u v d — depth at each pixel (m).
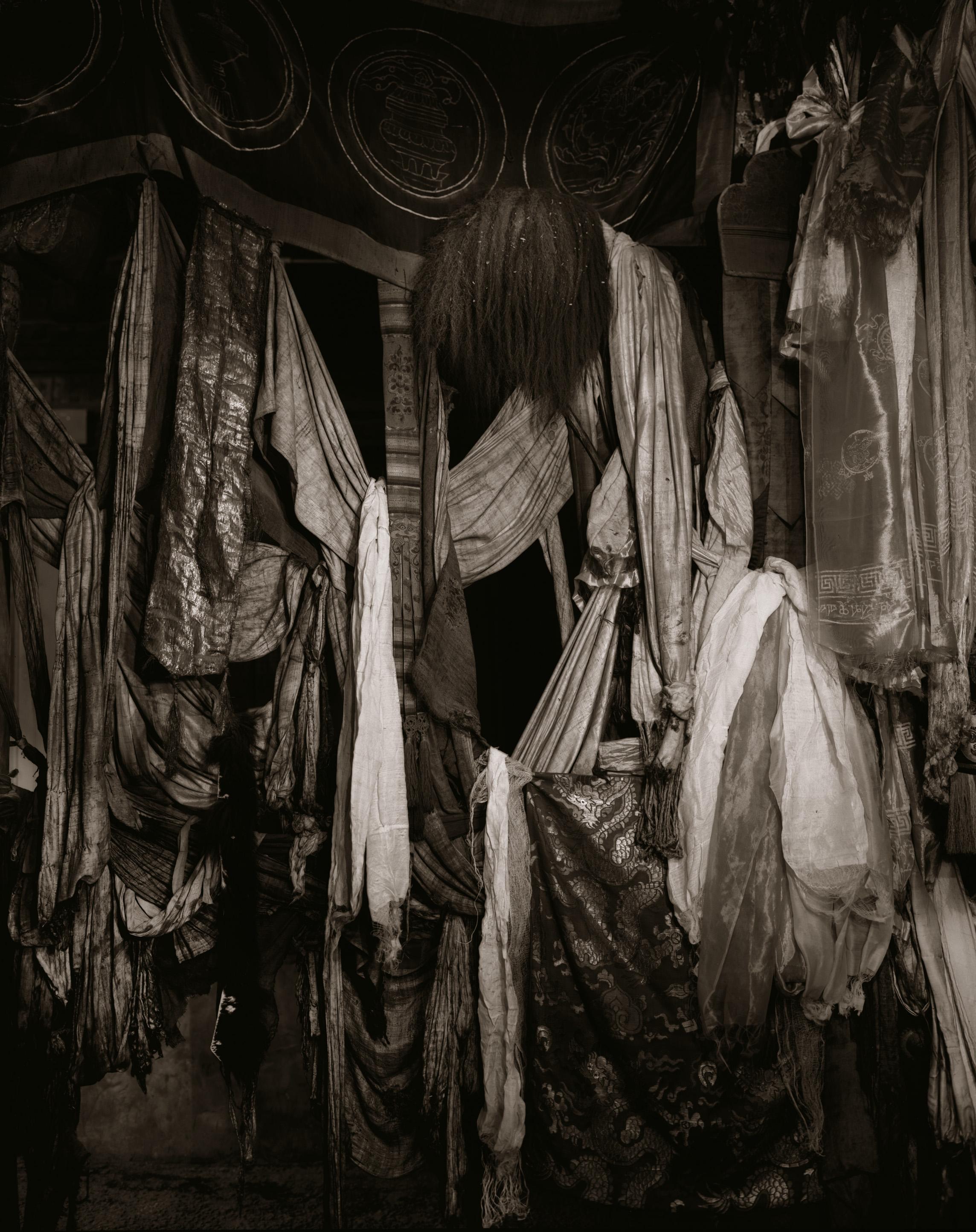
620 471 3.51
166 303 3.42
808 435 3.38
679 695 3.28
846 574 3.25
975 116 3.53
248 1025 3.31
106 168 3.29
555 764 3.44
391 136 3.56
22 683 4.96
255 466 3.46
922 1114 3.46
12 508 3.40
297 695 3.39
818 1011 3.31
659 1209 3.27
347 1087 3.37
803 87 3.52
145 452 3.39
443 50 3.58
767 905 3.26
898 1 3.54
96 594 3.30
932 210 3.46
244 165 3.37
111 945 3.29
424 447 3.52
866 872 3.26
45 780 3.38
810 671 3.37
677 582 3.36
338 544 3.42
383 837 3.15
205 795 3.35
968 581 3.33
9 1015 3.29
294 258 4.84
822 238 3.37
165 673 3.36
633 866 3.34
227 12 3.34
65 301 4.07
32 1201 3.22
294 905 3.39
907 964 3.45
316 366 3.49
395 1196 4.14
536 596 5.07
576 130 3.70
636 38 3.63
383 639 3.24
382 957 3.14
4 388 3.39
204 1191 4.12
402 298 3.55
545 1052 3.30
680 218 3.64
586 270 3.48
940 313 3.42
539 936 3.34
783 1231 3.83
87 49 3.31
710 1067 3.28
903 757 3.48
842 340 3.31
